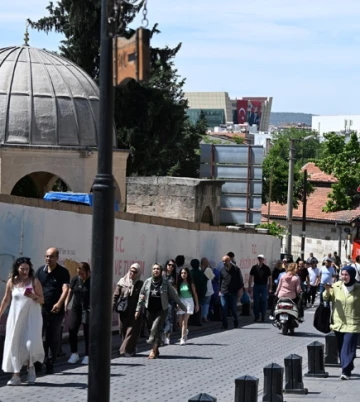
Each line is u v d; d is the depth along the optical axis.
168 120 67.50
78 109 42.69
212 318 40.38
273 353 28.45
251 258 49.34
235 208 54.56
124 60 11.92
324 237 101.06
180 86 69.25
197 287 36.28
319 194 111.44
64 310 21.98
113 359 25.81
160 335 26.45
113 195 12.34
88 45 65.50
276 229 67.75
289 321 34.81
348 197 91.75
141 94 66.00
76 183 42.31
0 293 23.73
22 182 47.44
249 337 33.47
